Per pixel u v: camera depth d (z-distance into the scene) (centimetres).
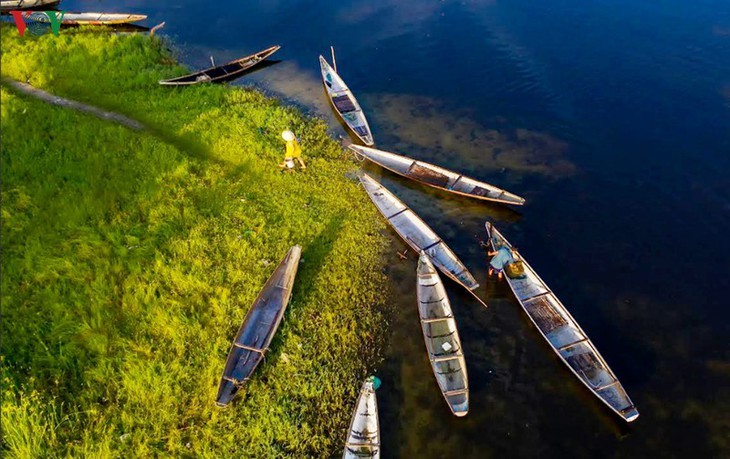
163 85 2512
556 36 2989
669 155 2108
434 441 1259
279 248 1684
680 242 1753
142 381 1267
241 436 1210
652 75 2584
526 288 1573
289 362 1371
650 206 1894
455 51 2914
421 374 1391
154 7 3519
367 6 3472
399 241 1764
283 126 2277
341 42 3056
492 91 2580
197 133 2184
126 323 1403
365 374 1386
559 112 2408
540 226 1842
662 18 3086
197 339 1388
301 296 1548
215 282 1548
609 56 2766
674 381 1372
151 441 1175
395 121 2403
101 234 1655
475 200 1933
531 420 1302
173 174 1912
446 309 1499
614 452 1240
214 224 1742
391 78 2716
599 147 2183
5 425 1130
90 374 1273
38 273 1491
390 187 2014
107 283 1495
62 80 2506
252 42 3091
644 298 1585
